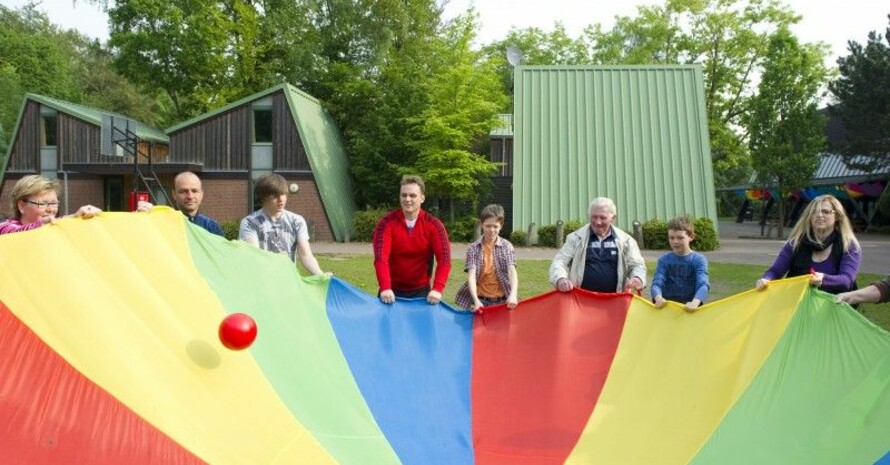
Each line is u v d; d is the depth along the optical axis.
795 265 5.31
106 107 52.91
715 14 41.22
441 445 4.68
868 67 32.03
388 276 5.63
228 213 26.41
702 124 24.45
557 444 4.71
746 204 47.69
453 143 26.66
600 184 23.98
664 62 44.28
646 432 4.64
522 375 5.26
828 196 5.14
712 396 4.68
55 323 3.48
